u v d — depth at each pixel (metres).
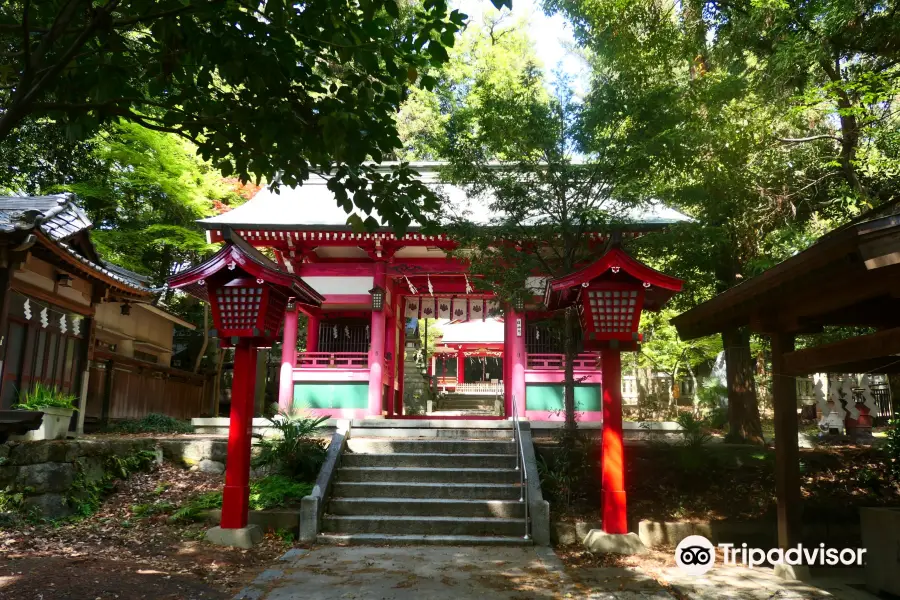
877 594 5.96
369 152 4.75
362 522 7.98
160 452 10.07
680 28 10.88
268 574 6.17
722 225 10.52
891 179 10.65
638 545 7.33
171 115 4.73
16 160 14.45
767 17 9.86
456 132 9.66
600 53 10.92
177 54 4.46
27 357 10.23
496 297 10.46
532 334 13.77
